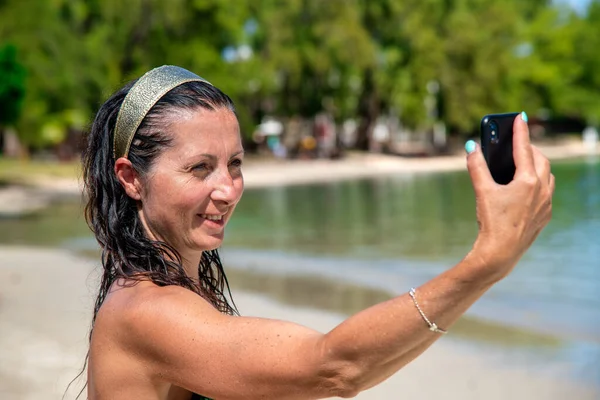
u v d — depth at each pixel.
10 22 32.12
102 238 1.58
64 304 9.27
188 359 1.33
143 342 1.38
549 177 1.20
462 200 27.48
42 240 16.81
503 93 58.00
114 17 41.25
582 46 71.44
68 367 6.54
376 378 1.23
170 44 43.03
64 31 34.28
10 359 6.78
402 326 1.18
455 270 1.17
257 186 36.50
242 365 1.29
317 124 60.47
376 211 23.94
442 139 67.12
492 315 8.97
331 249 15.42
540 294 10.20
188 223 1.53
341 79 51.28
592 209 23.02
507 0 65.19
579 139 76.31
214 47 44.97
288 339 1.28
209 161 1.52
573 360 7.11
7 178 33.16
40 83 32.75
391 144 58.94
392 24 52.34
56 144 41.38
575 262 12.84
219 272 1.89
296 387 1.27
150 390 1.41
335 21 47.91
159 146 1.52
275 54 47.19
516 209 1.16
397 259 13.94
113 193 1.59
